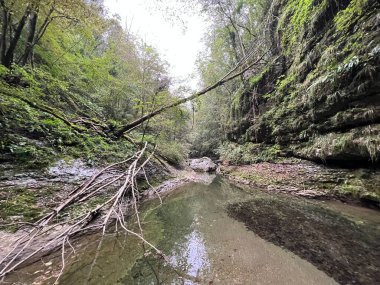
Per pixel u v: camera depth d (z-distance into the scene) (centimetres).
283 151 847
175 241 336
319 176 613
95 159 566
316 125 654
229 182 915
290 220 420
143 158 768
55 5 532
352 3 516
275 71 977
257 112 1073
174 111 852
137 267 259
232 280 236
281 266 263
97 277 234
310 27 700
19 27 555
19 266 235
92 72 813
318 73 634
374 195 439
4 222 271
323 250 297
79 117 709
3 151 378
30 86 551
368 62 443
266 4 1155
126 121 1003
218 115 1670
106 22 717
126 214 447
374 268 248
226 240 340
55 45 720
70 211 359
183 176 979
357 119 493
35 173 388
